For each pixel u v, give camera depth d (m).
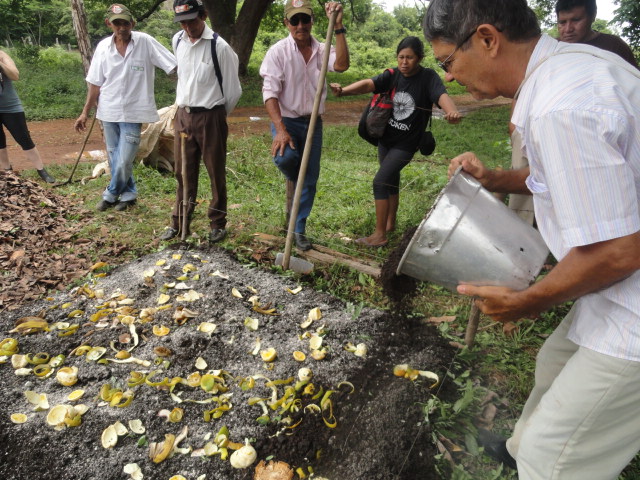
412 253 1.99
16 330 3.04
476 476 2.24
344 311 3.40
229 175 6.64
